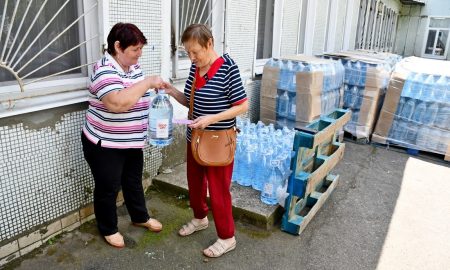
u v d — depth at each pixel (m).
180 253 2.63
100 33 2.66
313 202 3.35
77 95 2.58
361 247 2.85
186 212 3.16
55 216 2.64
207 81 2.24
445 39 17.94
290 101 4.70
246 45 4.59
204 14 3.95
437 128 4.85
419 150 5.04
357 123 5.45
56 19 2.47
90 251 2.58
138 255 2.59
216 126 2.29
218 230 2.58
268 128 3.95
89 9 2.60
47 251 2.55
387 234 3.05
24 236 2.46
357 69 5.34
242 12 4.35
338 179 4.06
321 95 4.72
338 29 8.20
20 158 2.32
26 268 2.37
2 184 2.25
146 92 2.43
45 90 2.40
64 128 2.55
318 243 2.87
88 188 2.84
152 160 3.47
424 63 5.63
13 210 2.35
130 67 2.38
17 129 2.27
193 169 2.57
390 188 3.95
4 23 2.19
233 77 2.21
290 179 2.83
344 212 3.38
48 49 2.47
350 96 5.45
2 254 2.35
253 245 2.78
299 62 4.61
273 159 3.19
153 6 3.04
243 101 2.26
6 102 2.18
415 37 18.61
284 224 2.95
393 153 5.08
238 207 3.03
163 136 2.38
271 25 5.39
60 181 2.61
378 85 5.23
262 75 4.91
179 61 3.69
